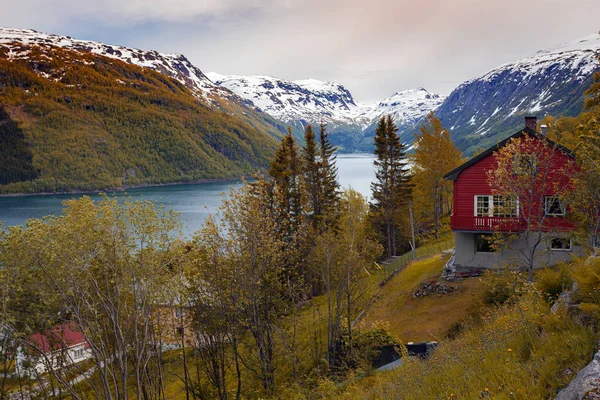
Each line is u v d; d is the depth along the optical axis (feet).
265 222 95.40
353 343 99.91
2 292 75.97
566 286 35.86
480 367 27.45
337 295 108.27
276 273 99.40
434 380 32.09
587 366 18.15
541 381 20.36
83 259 80.28
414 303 109.29
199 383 107.86
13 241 77.46
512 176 81.05
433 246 178.40
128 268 84.17
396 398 34.14
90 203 83.15
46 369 91.45
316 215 165.78
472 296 91.56
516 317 35.27
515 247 104.78
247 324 95.40
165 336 100.48
